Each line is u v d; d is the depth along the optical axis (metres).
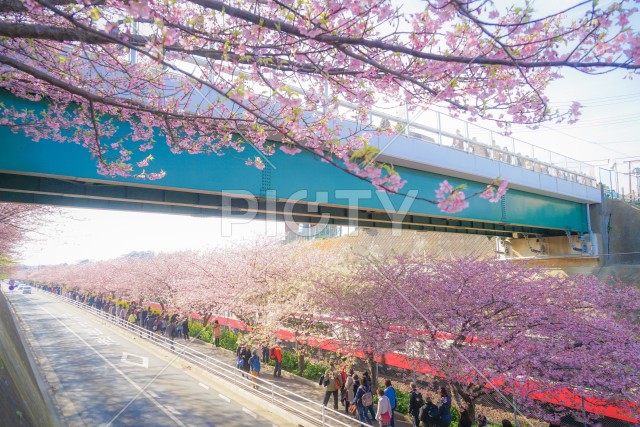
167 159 11.75
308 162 14.52
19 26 3.76
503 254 36.47
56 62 6.67
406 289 13.55
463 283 12.38
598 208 33.50
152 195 13.31
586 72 3.96
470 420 10.75
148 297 38.91
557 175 27.50
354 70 5.18
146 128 10.26
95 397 15.08
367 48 5.12
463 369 10.33
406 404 13.78
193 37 4.85
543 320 11.12
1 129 9.61
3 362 8.84
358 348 13.98
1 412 6.82
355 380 13.70
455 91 5.20
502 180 3.52
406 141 16.23
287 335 20.77
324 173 14.90
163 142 11.72
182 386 16.88
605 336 10.53
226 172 12.78
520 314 11.30
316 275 19.48
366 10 4.11
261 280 21.23
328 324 16.64
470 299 11.73
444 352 10.97
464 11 3.68
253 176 13.28
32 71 3.95
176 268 34.09
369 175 3.52
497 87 5.02
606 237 33.78
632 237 33.62
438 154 17.59
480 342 11.08
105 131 9.27
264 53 4.84
